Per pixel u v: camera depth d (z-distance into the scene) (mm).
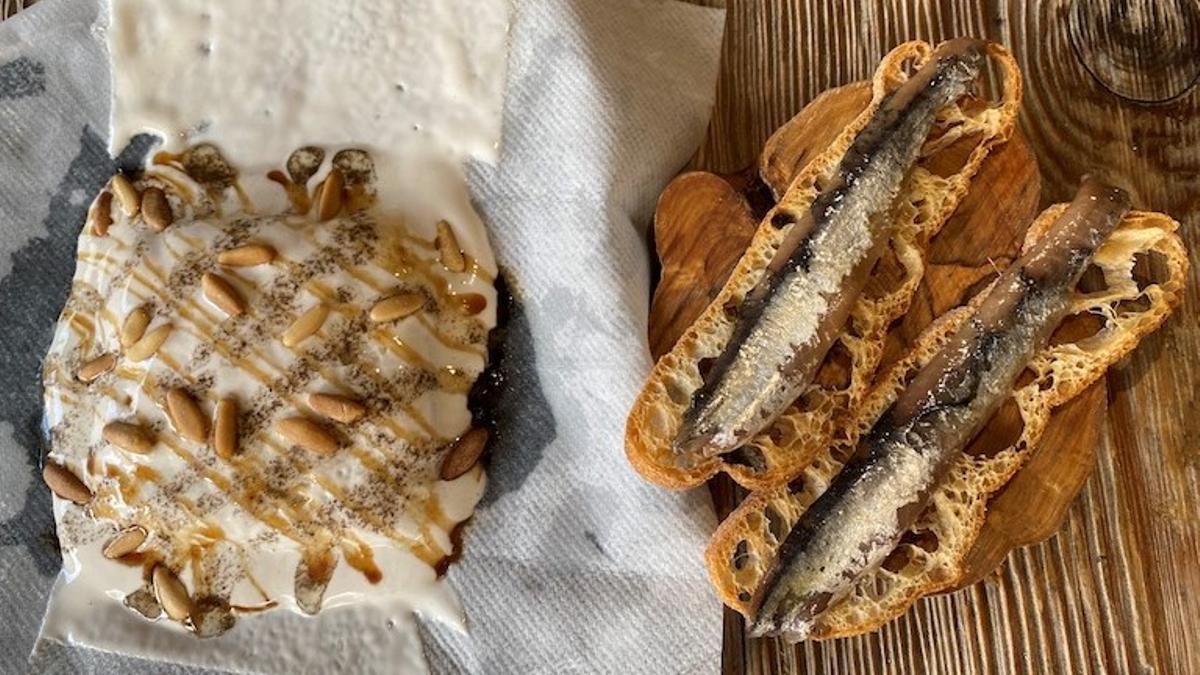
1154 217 310
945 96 304
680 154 336
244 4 337
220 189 331
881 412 304
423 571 317
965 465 303
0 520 325
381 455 309
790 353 293
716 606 310
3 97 336
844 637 321
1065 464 310
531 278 328
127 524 311
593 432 319
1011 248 317
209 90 335
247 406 304
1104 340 308
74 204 335
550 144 329
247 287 311
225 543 311
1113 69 343
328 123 335
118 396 309
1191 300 332
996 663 321
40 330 331
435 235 328
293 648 318
